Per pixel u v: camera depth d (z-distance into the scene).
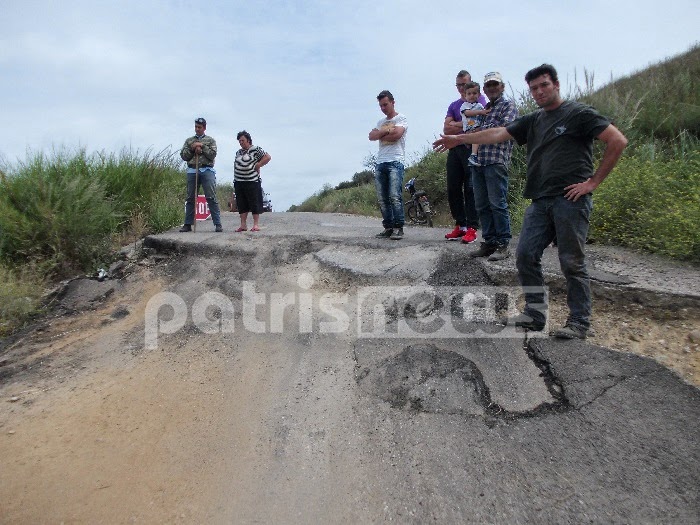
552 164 3.45
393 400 3.32
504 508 2.51
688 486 2.48
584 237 3.45
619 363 3.24
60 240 6.23
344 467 2.87
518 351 3.55
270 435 3.18
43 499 2.83
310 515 2.60
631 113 8.55
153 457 3.10
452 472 2.75
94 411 3.61
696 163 6.10
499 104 4.58
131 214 7.75
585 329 3.54
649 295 3.77
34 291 5.55
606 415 2.93
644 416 2.87
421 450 2.91
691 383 3.01
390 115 5.85
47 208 6.30
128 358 4.35
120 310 5.32
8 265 6.02
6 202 6.49
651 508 2.41
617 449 2.72
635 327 3.63
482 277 4.48
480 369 3.44
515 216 6.80
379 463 2.87
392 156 5.84
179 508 2.72
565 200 3.42
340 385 3.55
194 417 3.44
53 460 3.14
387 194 5.92
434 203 11.63
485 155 4.56
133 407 3.63
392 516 2.55
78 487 2.91
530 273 3.68
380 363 3.68
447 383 3.37
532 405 3.10
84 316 5.27
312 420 3.26
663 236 4.71
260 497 2.73
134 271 6.21
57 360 4.41
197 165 7.13
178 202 8.64
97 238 6.67
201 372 3.99
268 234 6.76
